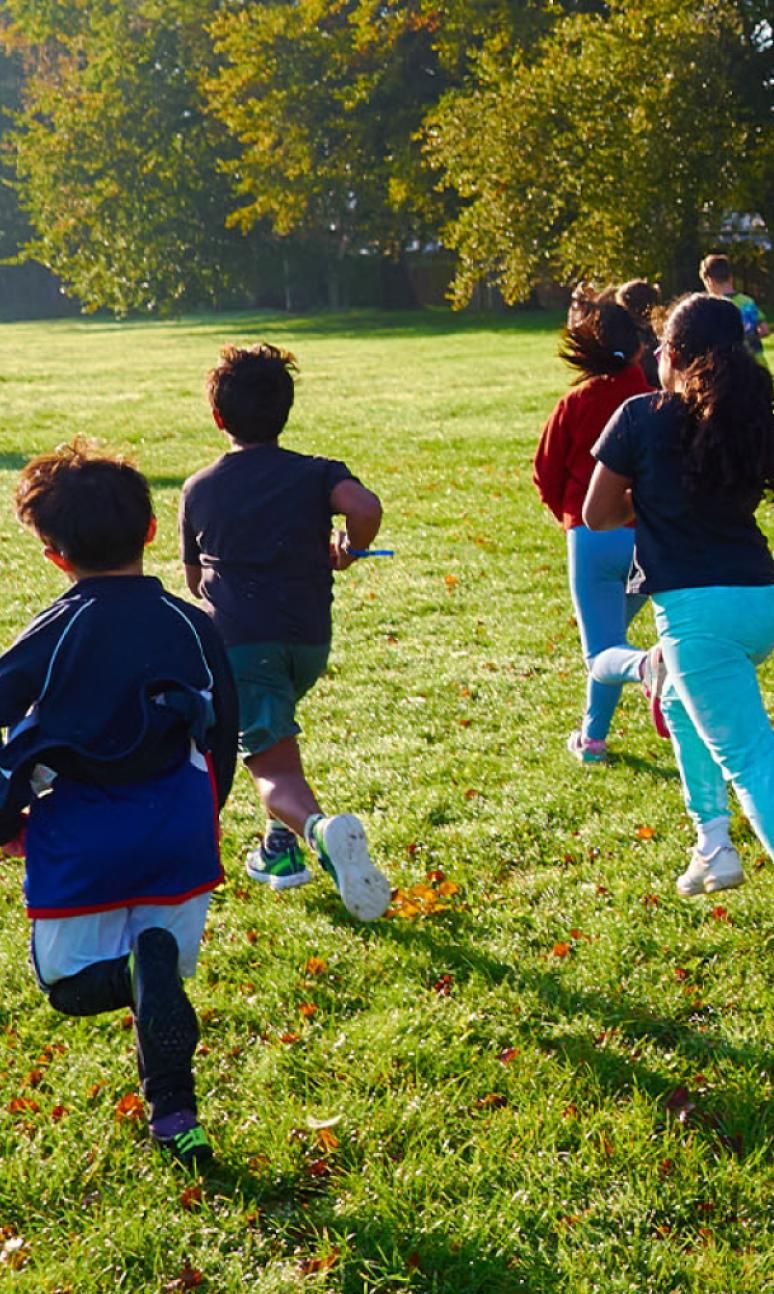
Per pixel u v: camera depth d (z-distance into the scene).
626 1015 3.70
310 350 32.81
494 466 13.40
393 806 5.28
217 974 4.02
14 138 50.16
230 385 4.12
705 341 3.69
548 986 3.86
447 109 38.91
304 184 45.22
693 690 3.70
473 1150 3.16
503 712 6.40
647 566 3.74
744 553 3.69
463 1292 2.75
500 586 8.87
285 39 44.56
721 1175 3.03
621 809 5.19
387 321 47.50
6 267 73.38
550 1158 3.11
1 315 73.56
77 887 2.97
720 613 3.63
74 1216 2.97
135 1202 3.01
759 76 38.28
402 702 6.57
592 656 5.34
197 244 50.47
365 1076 3.44
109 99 48.66
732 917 4.25
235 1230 2.92
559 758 5.74
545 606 8.34
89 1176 3.11
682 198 35.56
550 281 42.53
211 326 50.31
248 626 4.07
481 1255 2.83
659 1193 3.00
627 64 35.16
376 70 44.75
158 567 9.77
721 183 35.41
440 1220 2.92
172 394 21.20
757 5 36.53
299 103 44.53
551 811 5.18
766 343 24.88
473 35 42.00
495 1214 2.94
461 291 39.91
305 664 4.17
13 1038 3.69
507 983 3.89
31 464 3.22
